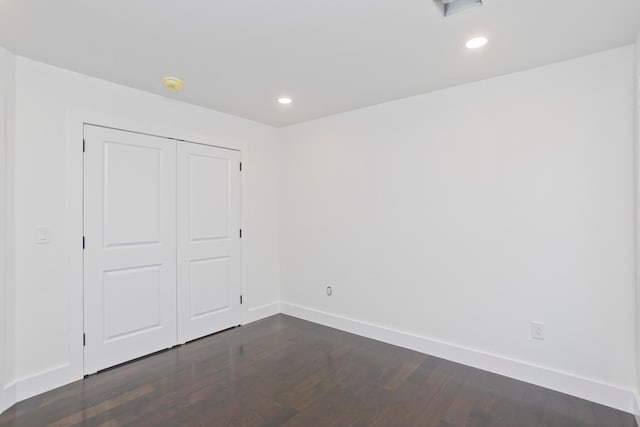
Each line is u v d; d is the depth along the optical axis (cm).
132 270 286
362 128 340
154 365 277
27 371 227
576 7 172
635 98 208
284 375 261
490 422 203
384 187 325
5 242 213
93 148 261
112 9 173
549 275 241
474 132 272
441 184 290
